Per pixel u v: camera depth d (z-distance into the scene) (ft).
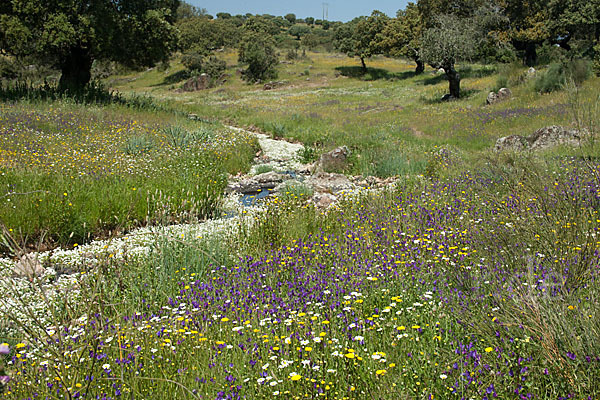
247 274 18.51
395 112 102.17
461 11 163.22
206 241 22.30
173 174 38.14
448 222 24.07
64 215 26.89
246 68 236.02
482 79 138.21
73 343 11.52
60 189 30.09
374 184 44.21
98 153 43.50
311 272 18.30
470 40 113.80
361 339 11.25
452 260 17.72
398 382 10.24
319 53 314.96
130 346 12.07
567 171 31.42
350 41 273.54
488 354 10.62
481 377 9.77
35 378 10.73
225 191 41.81
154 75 262.47
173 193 32.96
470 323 11.87
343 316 13.09
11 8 77.66
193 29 303.89
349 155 52.70
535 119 67.36
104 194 30.78
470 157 47.91
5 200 26.91
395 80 195.21
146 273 18.78
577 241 16.35
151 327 13.65
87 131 54.80
